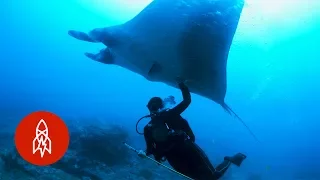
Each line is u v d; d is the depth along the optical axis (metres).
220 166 3.04
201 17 3.87
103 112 39.81
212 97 4.28
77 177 7.29
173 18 3.84
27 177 6.43
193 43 3.77
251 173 13.40
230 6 4.06
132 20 4.31
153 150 2.84
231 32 4.00
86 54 4.87
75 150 8.44
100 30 4.19
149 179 8.78
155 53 3.83
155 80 4.30
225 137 36.34
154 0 4.29
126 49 4.06
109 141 8.96
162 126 2.76
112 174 8.04
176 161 2.74
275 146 33.31
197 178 2.72
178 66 3.85
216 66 3.93
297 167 19.25
